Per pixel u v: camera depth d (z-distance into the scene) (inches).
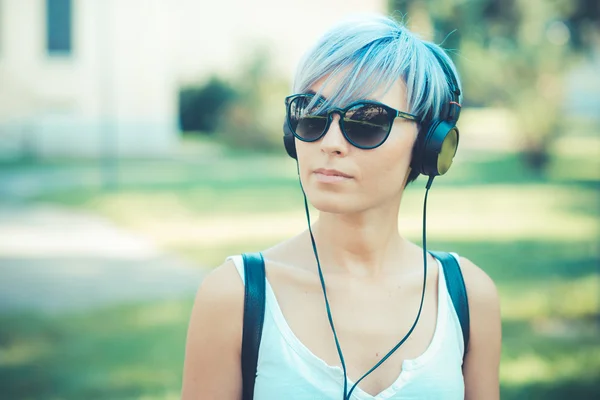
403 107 65.6
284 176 935.7
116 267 420.8
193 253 457.7
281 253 71.1
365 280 69.8
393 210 70.9
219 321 65.7
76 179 902.4
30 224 579.5
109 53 1264.8
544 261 424.8
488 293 73.1
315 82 64.4
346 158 63.4
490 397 72.8
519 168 1026.1
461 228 544.7
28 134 1240.8
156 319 311.0
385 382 66.3
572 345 264.4
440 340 68.4
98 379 238.5
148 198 725.9
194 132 1596.9
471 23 821.9
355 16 66.9
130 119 1286.9
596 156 1207.6
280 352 64.6
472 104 1010.7
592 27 871.7
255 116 1387.8
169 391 227.3
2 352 266.8
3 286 374.9
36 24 1240.8
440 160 68.1
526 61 931.3
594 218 602.9
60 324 304.0
